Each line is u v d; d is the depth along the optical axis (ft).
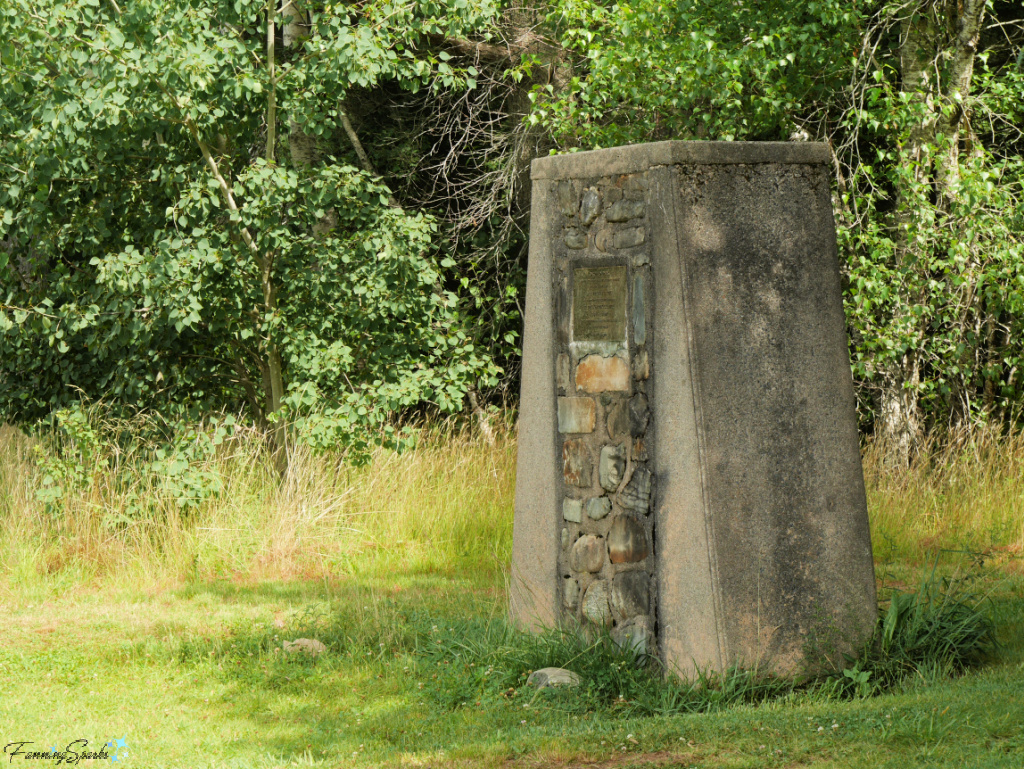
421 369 34.65
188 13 30.83
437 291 40.63
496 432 43.29
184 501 31.73
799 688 19.72
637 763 15.17
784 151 20.71
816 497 20.36
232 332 34.42
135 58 29.43
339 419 32.42
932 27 37.52
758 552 19.75
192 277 31.35
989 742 14.75
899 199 37.24
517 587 22.91
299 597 28.45
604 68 36.47
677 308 19.80
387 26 32.83
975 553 27.78
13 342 34.14
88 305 33.12
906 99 34.24
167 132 32.81
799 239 20.71
